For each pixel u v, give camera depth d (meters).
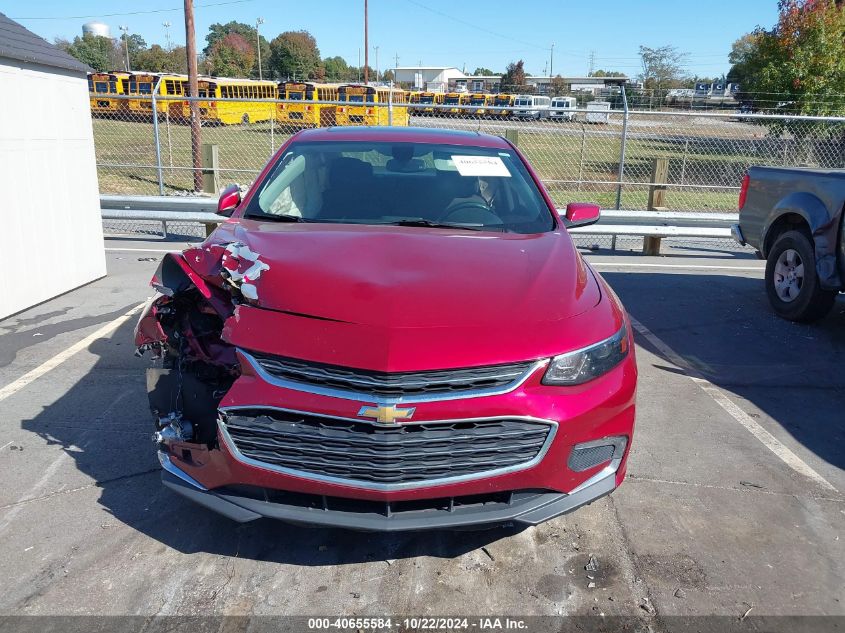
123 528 3.22
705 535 3.27
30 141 6.30
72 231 7.06
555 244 3.60
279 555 3.06
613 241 10.41
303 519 2.69
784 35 19.94
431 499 2.71
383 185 4.12
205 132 28.42
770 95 20.14
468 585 2.89
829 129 16.16
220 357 2.96
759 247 7.10
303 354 2.62
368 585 2.88
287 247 3.26
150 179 16.81
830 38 19.52
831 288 6.01
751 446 4.17
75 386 4.76
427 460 2.63
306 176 4.18
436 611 2.74
